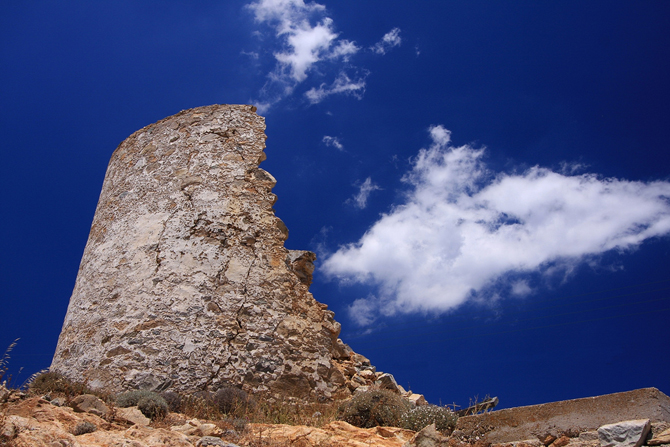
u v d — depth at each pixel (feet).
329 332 41.93
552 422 20.90
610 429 18.47
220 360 36.58
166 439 20.22
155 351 36.55
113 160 51.42
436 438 20.53
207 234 41.45
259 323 38.93
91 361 37.86
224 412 32.99
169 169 45.52
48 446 17.26
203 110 48.44
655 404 19.44
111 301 40.34
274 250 42.60
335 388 39.50
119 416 25.02
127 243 42.91
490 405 26.86
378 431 25.59
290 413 34.94
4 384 25.16
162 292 38.96
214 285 39.34
